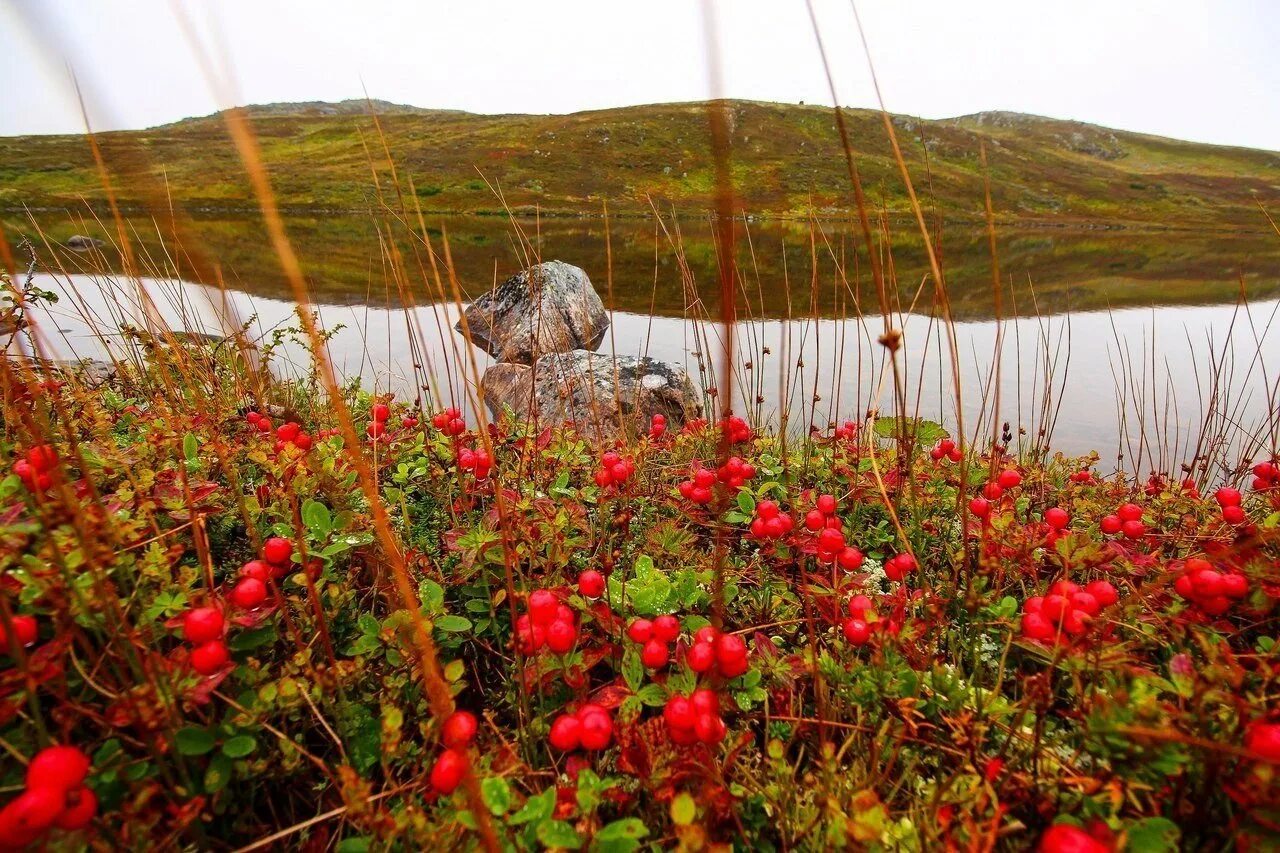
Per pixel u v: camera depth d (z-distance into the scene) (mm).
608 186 47156
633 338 10000
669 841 1536
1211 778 1369
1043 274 20375
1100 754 1509
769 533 2457
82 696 1596
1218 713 1511
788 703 1975
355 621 2281
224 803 1573
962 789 1501
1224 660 1649
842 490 3574
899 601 2168
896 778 1752
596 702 1783
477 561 2332
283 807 1788
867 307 11969
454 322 9695
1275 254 32312
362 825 1471
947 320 1709
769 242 20250
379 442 3348
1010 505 2939
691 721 1426
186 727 1529
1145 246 35219
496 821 1348
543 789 1798
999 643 2305
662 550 2770
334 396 1126
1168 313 13711
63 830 1115
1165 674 2080
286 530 2156
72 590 1352
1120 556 2428
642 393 5953
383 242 2482
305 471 2508
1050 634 1734
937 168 58281
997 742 1808
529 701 1917
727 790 1554
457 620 1978
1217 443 4828
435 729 1354
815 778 1604
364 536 2195
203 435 2701
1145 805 1457
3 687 1363
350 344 8086
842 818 1276
